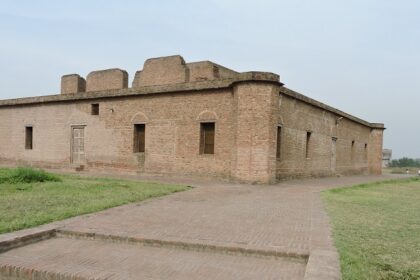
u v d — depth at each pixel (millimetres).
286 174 18047
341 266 5090
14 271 5484
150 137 18859
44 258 5910
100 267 5504
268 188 14109
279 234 6902
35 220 7617
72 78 24562
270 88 15297
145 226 7496
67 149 22141
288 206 10016
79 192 11602
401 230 7441
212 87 16781
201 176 17188
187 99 17750
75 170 21234
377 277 4852
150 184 14328
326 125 23219
